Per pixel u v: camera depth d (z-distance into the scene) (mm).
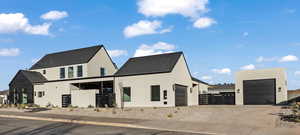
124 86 34188
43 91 39250
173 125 16609
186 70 36625
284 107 24062
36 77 42312
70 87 37062
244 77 33656
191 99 37625
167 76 32125
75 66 41219
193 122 17484
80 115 22656
